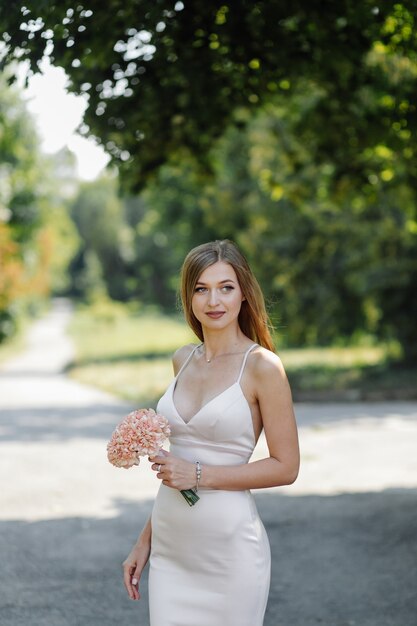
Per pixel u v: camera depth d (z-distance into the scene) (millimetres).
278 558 6852
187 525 3303
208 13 7293
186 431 3359
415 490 9414
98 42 6430
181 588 3320
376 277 23609
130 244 94250
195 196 39406
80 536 7613
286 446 3311
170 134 9578
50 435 14641
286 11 7340
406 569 6445
